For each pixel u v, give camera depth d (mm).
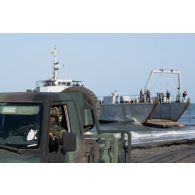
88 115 5766
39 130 4137
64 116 4801
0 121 4414
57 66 29109
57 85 28500
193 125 41625
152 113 40875
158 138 28328
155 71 41344
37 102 4340
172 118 41688
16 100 4461
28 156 3988
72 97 4992
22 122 4309
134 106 38875
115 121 38812
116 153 5520
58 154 4309
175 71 42094
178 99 42781
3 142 4242
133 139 27312
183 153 14258
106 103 40875
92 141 5258
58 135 4535
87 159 5102
